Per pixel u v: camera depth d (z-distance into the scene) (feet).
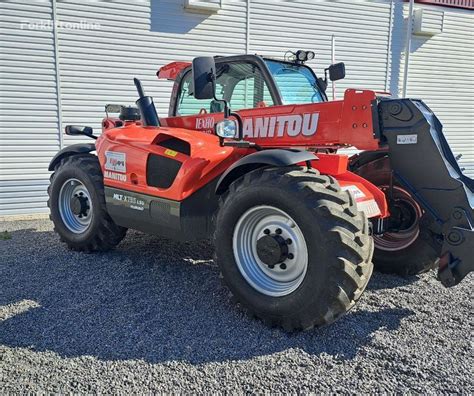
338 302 8.59
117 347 8.63
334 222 8.67
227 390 7.33
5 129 22.09
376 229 11.15
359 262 8.68
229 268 10.02
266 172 9.60
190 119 13.29
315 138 10.93
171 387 7.40
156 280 12.17
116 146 13.17
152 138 12.53
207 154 11.30
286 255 9.50
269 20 27.02
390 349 8.60
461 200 9.96
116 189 13.16
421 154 10.35
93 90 23.65
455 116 33.96
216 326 9.50
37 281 12.14
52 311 10.21
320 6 28.17
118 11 23.59
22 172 22.71
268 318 9.46
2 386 7.40
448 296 11.47
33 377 7.66
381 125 10.68
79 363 8.09
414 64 31.94
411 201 12.37
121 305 10.53
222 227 10.05
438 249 10.57
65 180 15.20
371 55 30.22
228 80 12.76
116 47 23.81
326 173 10.40
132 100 24.57
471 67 33.81
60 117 23.11
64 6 22.48
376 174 12.69
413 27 31.09
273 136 11.44
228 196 10.09
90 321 9.71
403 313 10.36
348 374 7.80
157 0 24.32
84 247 14.82
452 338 9.10
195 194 11.38
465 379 7.62
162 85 25.13
